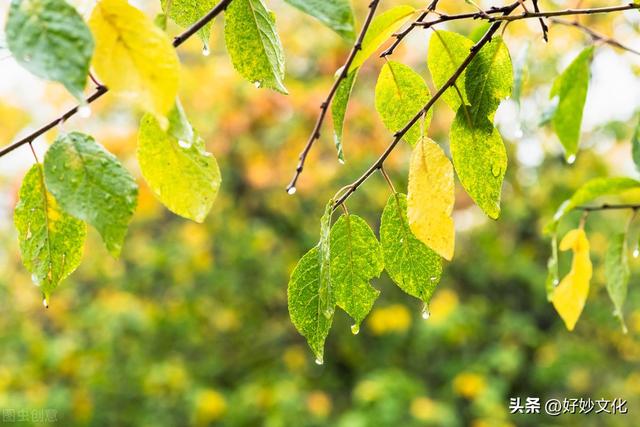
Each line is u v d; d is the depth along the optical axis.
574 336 5.48
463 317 4.72
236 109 4.59
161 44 0.58
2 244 5.27
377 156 4.74
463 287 5.69
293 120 4.71
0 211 4.71
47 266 0.72
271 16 0.82
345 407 5.05
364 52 0.79
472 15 0.83
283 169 4.69
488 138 0.85
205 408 4.48
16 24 0.54
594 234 5.20
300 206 5.21
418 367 5.22
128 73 0.57
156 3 4.01
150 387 4.73
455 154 0.87
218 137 4.66
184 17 0.84
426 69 4.53
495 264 5.29
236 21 0.82
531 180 5.32
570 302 1.08
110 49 0.57
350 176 4.86
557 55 3.17
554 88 0.89
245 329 5.46
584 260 1.07
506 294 5.74
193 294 5.18
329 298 0.79
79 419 4.61
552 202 5.22
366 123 4.64
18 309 5.29
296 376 4.88
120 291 5.27
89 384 4.69
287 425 4.27
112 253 0.63
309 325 0.84
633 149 1.06
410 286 0.87
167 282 5.39
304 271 0.83
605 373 5.38
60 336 5.21
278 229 5.45
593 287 5.43
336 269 0.86
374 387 4.21
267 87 0.85
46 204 0.70
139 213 4.45
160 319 5.04
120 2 0.58
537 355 5.28
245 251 5.08
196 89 4.46
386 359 5.15
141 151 0.69
